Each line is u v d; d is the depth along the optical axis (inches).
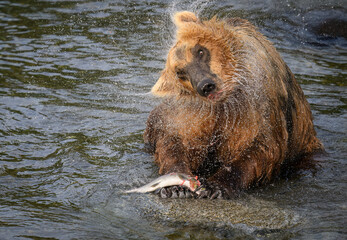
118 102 589.3
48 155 475.2
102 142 502.9
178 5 892.6
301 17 879.1
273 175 442.6
